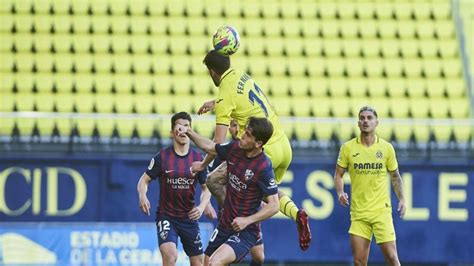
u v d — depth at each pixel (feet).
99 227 157.28
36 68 209.87
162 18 225.15
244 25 226.17
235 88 110.93
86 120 180.96
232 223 105.70
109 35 219.41
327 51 223.51
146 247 157.48
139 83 209.46
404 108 212.64
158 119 180.24
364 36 228.02
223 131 110.73
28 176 172.65
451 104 214.90
